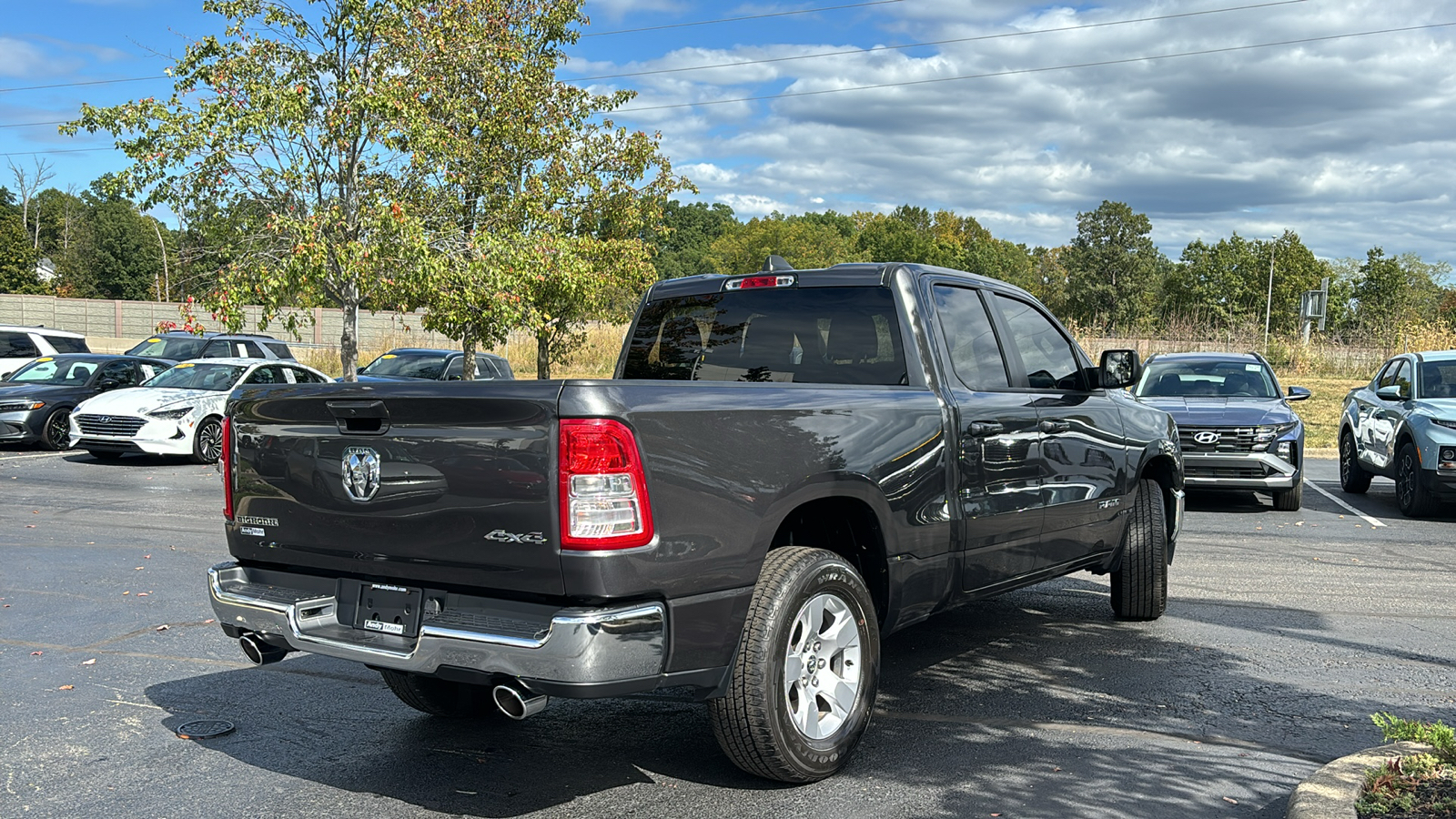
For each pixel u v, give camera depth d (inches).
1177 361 543.2
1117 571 262.7
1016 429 206.1
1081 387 239.5
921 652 236.1
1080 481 229.1
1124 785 158.1
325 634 151.4
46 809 150.5
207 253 634.8
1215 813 148.1
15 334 864.3
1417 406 459.5
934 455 182.5
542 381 136.2
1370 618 269.7
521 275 658.8
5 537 380.8
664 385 142.6
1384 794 137.0
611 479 131.8
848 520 177.0
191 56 592.4
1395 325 1434.5
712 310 218.8
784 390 158.7
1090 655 233.0
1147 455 259.4
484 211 705.6
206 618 265.1
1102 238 4945.9
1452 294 3853.3
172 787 158.6
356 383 149.2
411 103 619.2
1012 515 204.2
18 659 228.8
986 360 210.5
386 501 145.6
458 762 169.5
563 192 737.0
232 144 590.6
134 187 590.2
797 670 156.7
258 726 186.7
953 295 209.5
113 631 252.7
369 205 613.6
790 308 208.2
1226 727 184.9
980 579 199.2
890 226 5885.8
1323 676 216.5
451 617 140.7
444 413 139.3
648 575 134.6
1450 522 443.8
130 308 1792.6
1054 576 227.3
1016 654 233.9
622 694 135.0
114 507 457.7
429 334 1425.9
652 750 175.2
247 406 162.9
